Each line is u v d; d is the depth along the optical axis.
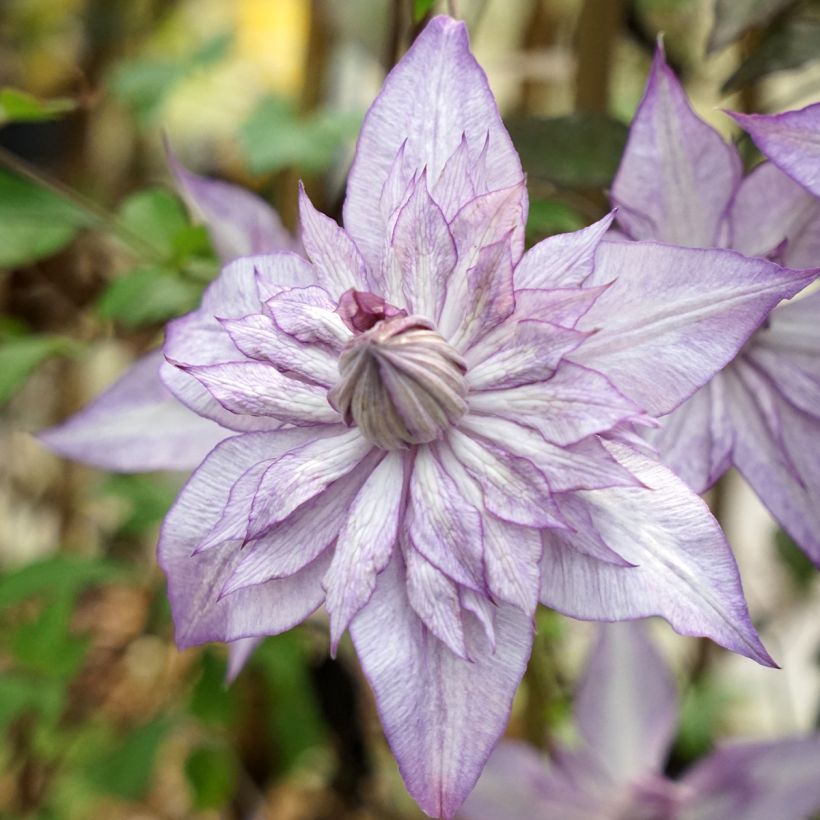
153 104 0.41
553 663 0.43
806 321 0.24
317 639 0.41
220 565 0.21
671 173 0.24
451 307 0.20
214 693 0.41
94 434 0.25
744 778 0.30
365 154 0.21
